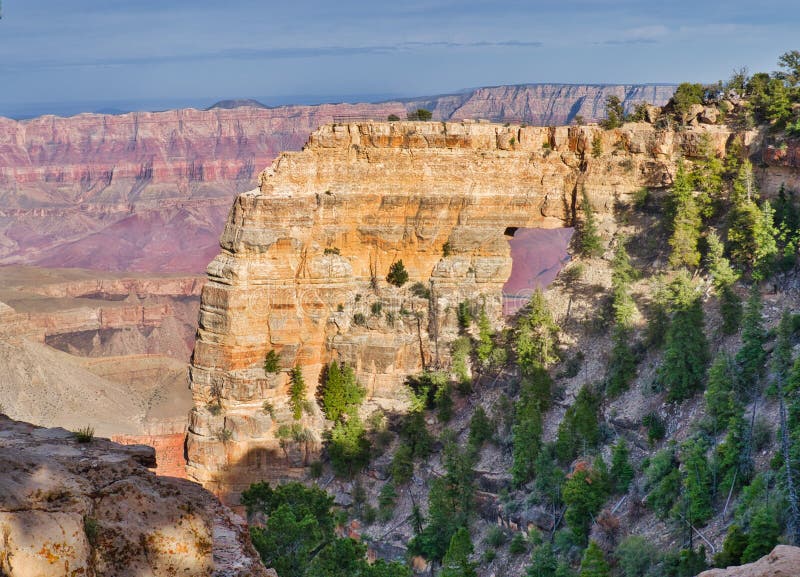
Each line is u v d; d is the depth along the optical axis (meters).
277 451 146.62
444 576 98.06
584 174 149.25
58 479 23.77
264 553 71.88
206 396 149.12
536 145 151.88
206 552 26.06
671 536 93.19
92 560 23.00
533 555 99.88
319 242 150.25
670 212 142.25
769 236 125.62
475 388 146.62
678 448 106.69
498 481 126.06
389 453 143.50
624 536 99.50
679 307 121.88
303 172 148.62
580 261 149.00
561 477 113.06
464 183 150.50
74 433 29.19
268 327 147.62
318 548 78.12
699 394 114.69
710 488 94.62
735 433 96.31
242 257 146.12
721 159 143.50
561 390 135.12
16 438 28.41
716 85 156.25
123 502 25.20
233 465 146.62
